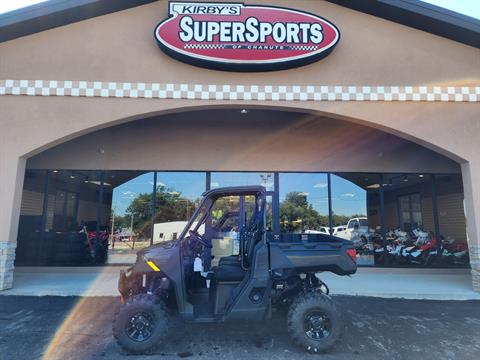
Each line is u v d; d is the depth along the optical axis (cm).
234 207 510
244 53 704
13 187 691
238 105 717
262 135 955
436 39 752
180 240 441
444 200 973
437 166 967
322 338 401
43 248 916
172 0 729
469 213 732
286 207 940
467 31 728
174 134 948
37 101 705
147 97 709
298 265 418
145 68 716
